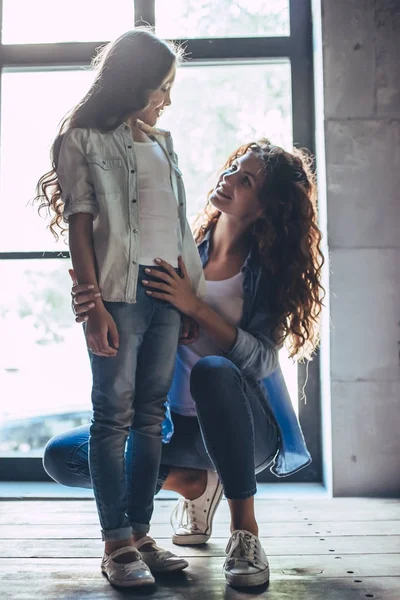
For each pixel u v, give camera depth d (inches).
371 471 108.7
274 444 74.2
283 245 75.5
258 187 75.3
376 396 109.3
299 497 107.9
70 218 64.0
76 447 71.5
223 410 63.6
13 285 119.0
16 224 119.0
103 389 62.5
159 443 66.7
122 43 67.5
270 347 73.5
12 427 119.6
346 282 110.6
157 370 65.8
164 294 65.8
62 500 106.3
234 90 121.7
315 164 119.6
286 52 121.6
